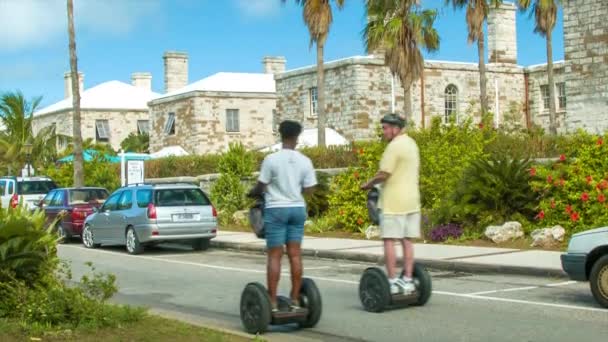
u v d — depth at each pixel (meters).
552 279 13.34
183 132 52.38
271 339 8.66
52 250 9.80
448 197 19.86
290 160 8.96
